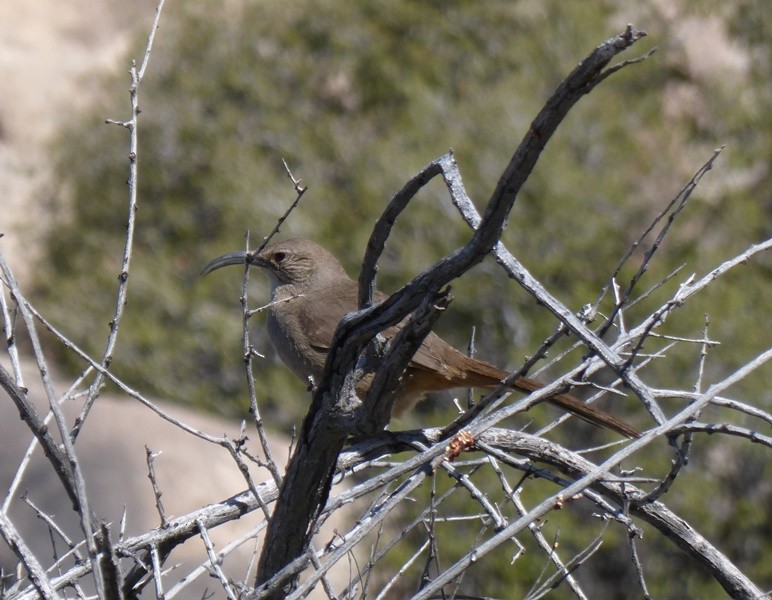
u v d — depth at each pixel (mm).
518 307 21625
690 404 4898
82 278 26547
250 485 5629
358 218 24844
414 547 14211
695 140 26422
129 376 24344
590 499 5930
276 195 25578
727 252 22781
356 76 27750
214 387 24203
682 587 17062
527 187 22516
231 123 27469
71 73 33438
